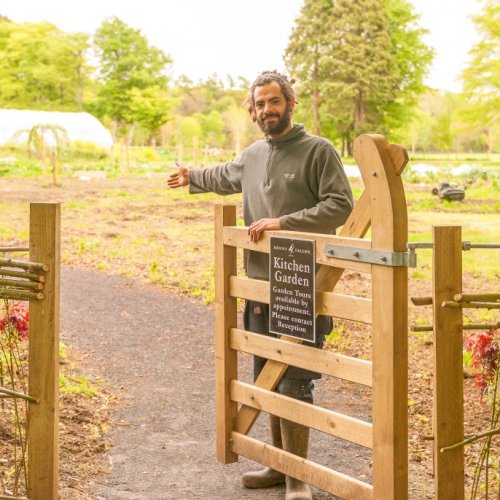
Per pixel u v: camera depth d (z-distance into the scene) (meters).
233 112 97.81
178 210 22.12
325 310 3.82
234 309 4.49
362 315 3.61
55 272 3.53
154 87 86.94
